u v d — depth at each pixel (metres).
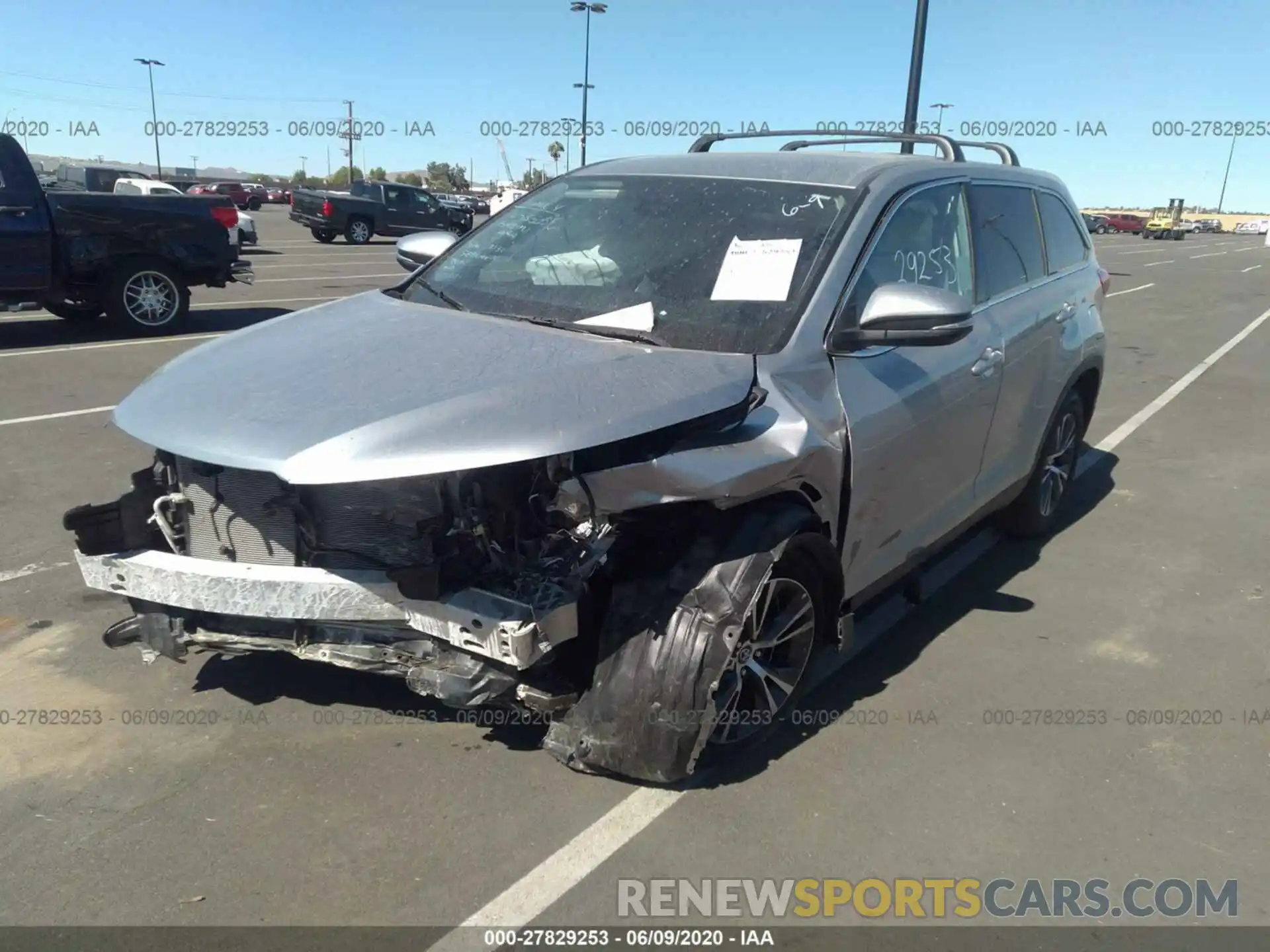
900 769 3.32
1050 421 5.10
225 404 2.89
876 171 3.92
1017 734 3.55
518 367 3.01
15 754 3.24
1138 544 5.50
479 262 4.02
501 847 2.87
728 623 2.89
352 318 3.62
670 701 2.88
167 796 3.05
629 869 2.81
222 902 2.63
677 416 2.86
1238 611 4.64
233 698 3.59
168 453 3.07
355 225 28.83
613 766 2.98
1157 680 3.97
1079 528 5.74
